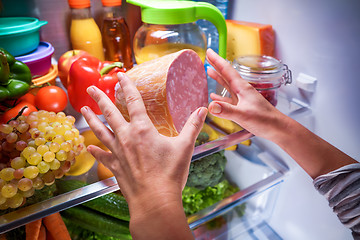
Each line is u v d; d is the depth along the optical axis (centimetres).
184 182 47
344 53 73
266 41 90
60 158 57
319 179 60
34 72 82
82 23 90
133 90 50
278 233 104
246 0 97
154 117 59
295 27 84
